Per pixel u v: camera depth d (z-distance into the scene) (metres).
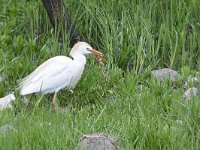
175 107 11.14
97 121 10.66
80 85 12.84
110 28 14.81
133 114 10.98
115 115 11.05
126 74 13.60
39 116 10.97
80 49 12.41
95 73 13.25
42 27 15.20
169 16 14.80
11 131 9.97
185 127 10.15
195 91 12.37
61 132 9.85
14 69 13.43
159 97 11.98
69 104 12.09
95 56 13.95
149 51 14.19
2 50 14.50
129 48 14.27
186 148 9.46
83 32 14.95
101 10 14.89
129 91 12.50
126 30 14.48
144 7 14.89
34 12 15.12
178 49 14.34
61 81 12.05
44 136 9.70
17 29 15.34
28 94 12.23
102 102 12.10
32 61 14.10
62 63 12.16
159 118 10.67
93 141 9.35
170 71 13.63
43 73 11.99
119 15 14.99
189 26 15.09
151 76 13.22
